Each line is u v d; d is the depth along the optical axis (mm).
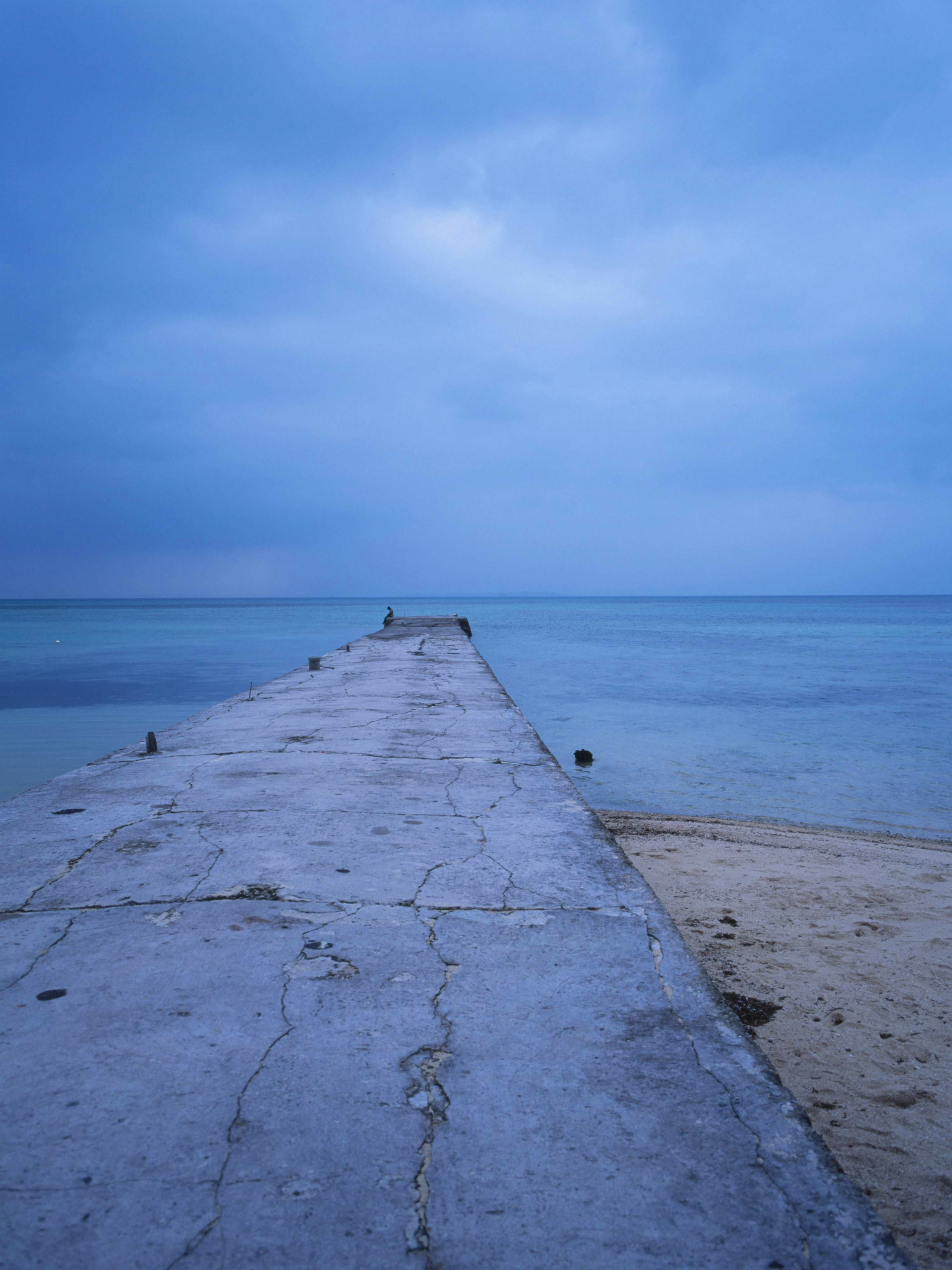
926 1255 2043
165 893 2854
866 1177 2410
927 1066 3111
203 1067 1799
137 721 14891
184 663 27516
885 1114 2773
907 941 4461
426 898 2834
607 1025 2008
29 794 4266
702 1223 1365
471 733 6215
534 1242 1314
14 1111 1638
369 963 2324
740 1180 1471
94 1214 1367
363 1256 1281
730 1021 2045
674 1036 1967
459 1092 1722
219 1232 1331
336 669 11422
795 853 6434
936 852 6668
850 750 12219
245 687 20297
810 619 82812
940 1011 3600
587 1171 1488
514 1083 1758
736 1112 1675
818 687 21109
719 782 10047
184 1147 1536
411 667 11656
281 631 49812
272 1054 1854
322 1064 1814
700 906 5078
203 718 6973
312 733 6211
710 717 15617
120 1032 1941
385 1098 1695
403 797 4227
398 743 5809
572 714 16047
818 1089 2941
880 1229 1355
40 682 21625
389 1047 1894
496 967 2314
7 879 2990
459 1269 1257
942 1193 2334
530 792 4359
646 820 7703
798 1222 1369
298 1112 1644
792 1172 1496
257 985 2180
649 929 2594
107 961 2314
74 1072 1777
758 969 4070
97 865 3137
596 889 2934
